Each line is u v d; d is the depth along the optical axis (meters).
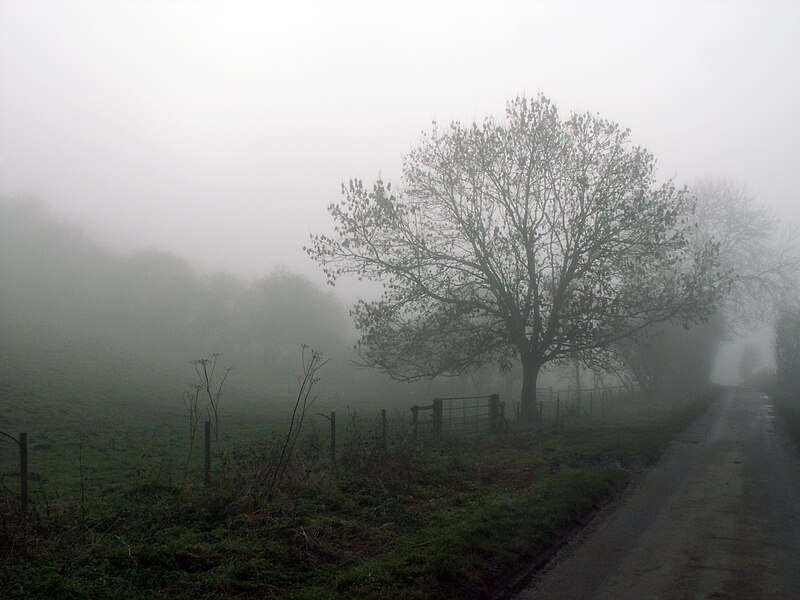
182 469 13.96
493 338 27.41
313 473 11.41
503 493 12.02
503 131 26.34
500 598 7.04
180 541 7.73
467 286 27.16
